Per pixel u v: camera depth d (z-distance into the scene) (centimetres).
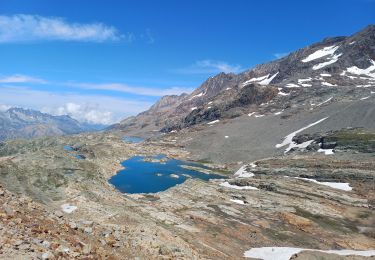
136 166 16638
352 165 13175
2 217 2297
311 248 5875
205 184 10144
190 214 6562
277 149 19438
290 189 10331
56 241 2223
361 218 8225
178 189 9556
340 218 8100
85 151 19612
